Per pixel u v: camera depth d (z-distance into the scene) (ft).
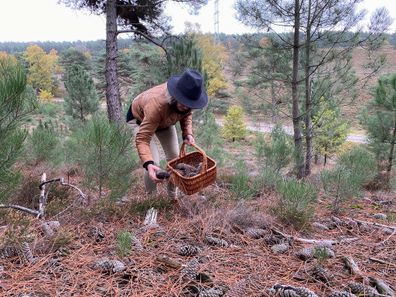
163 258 7.32
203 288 6.48
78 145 11.60
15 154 7.10
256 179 14.35
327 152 43.52
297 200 10.07
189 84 8.95
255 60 24.34
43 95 82.23
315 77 23.22
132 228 9.21
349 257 7.93
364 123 26.89
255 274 7.15
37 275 6.66
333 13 20.90
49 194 11.07
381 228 10.45
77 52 131.64
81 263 7.17
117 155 10.66
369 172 14.93
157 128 10.45
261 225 9.78
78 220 9.30
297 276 7.14
